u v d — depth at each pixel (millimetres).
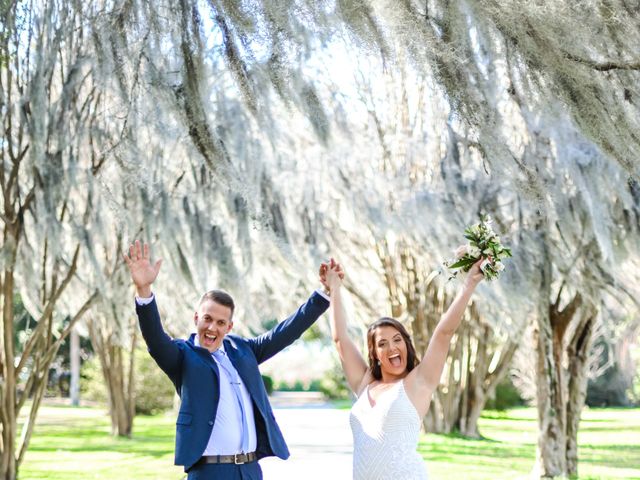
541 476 11695
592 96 6461
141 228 9703
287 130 11938
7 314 10078
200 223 10617
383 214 11672
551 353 11742
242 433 4316
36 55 8391
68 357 41719
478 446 17469
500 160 6719
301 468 11953
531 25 6387
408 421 4246
